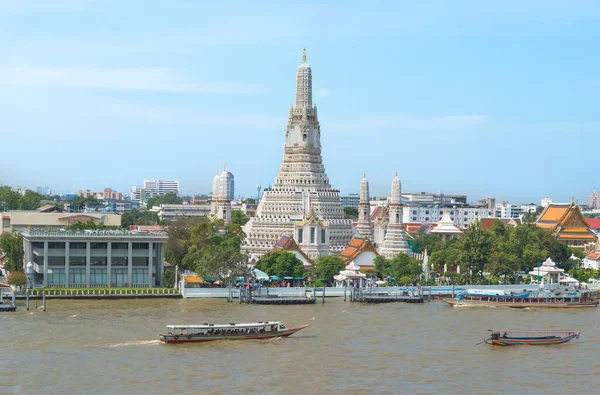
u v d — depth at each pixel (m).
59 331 163.38
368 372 135.62
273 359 143.50
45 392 121.56
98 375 130.88
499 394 124.00
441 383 129.50
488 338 162.25
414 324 179.88
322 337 163.00
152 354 145.50
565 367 141.00
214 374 132.75
